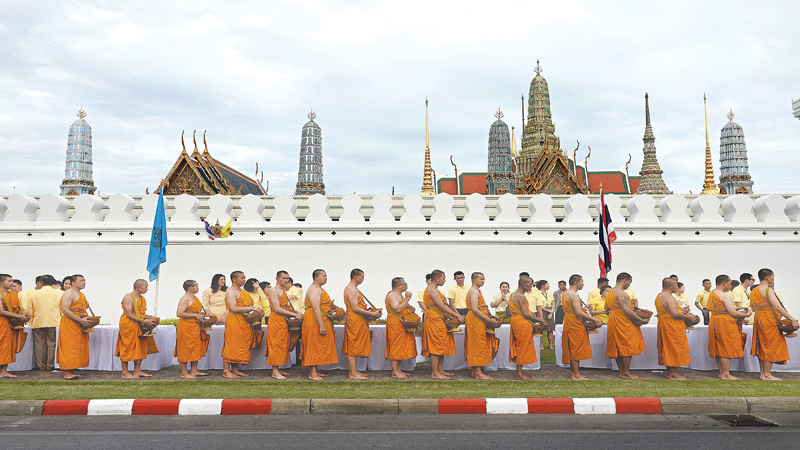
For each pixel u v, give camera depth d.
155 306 10.82
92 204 14.12
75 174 30.78
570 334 9.25
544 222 13.98
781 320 8.97
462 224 13.87
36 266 13.82
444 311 9.37
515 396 7.89
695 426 6.80
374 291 13.70
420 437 6.32
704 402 7.55
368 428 6.72
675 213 14.05
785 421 7.05
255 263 13.84
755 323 9.15
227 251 13.86
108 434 6.44
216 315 10.70
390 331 9.45
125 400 7.52
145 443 6.08
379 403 7.53
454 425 6.86
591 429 6.66
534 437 6.31
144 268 13.83
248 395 7.92
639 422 7.01
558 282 13.23
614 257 13.78
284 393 8.06
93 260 13.85
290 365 10.59
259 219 14.11
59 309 10.20
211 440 6.20
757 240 13.75
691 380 9.12
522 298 9.14
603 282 11.27
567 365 10.54
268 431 6.59
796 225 13.76
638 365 10.22
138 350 9.27
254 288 11.87
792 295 13.62
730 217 13.98
